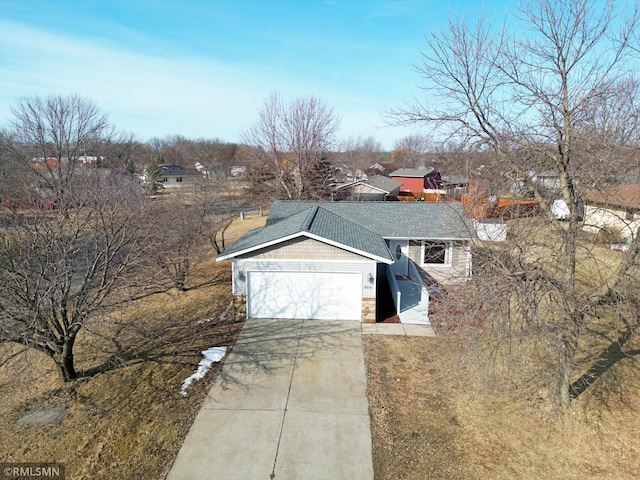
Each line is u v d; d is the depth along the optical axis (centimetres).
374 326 1364
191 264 2128
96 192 1153
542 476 730
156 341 1267
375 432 859
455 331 879
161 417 915
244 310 1432
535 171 980
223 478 746
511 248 831
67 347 1027
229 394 999
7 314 846
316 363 1136
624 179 834
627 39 988
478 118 1240
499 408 912
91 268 1009
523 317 775
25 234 976
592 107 913
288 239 1357
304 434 856
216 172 5109
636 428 841
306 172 3616
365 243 1459
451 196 2341
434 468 757
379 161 8931
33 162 3105
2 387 1052
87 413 933
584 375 1026
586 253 830
